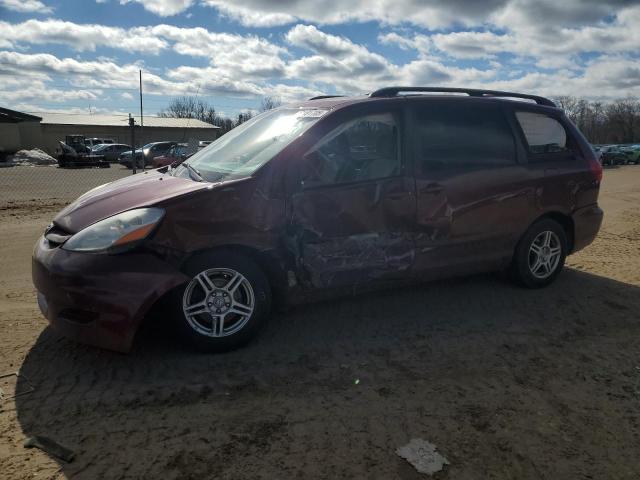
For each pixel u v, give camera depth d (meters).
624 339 3.91
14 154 36.81
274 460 2.46
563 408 2.96
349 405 2.95
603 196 14.09
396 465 2.44
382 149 3.91
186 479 2.32
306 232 3.59
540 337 3.91
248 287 3.48
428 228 4.05
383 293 4.76
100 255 3.09
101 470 2.37
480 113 4.41
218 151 4.23
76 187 16.36
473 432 2.71
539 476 2.39
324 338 3.82
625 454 2.56
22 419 2.76
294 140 3.62
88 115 52.75
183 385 3.12
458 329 4.03
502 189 4.39
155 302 3.32
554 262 4.96
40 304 3.34
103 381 3.15
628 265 5.93
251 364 3.40
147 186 3.68
